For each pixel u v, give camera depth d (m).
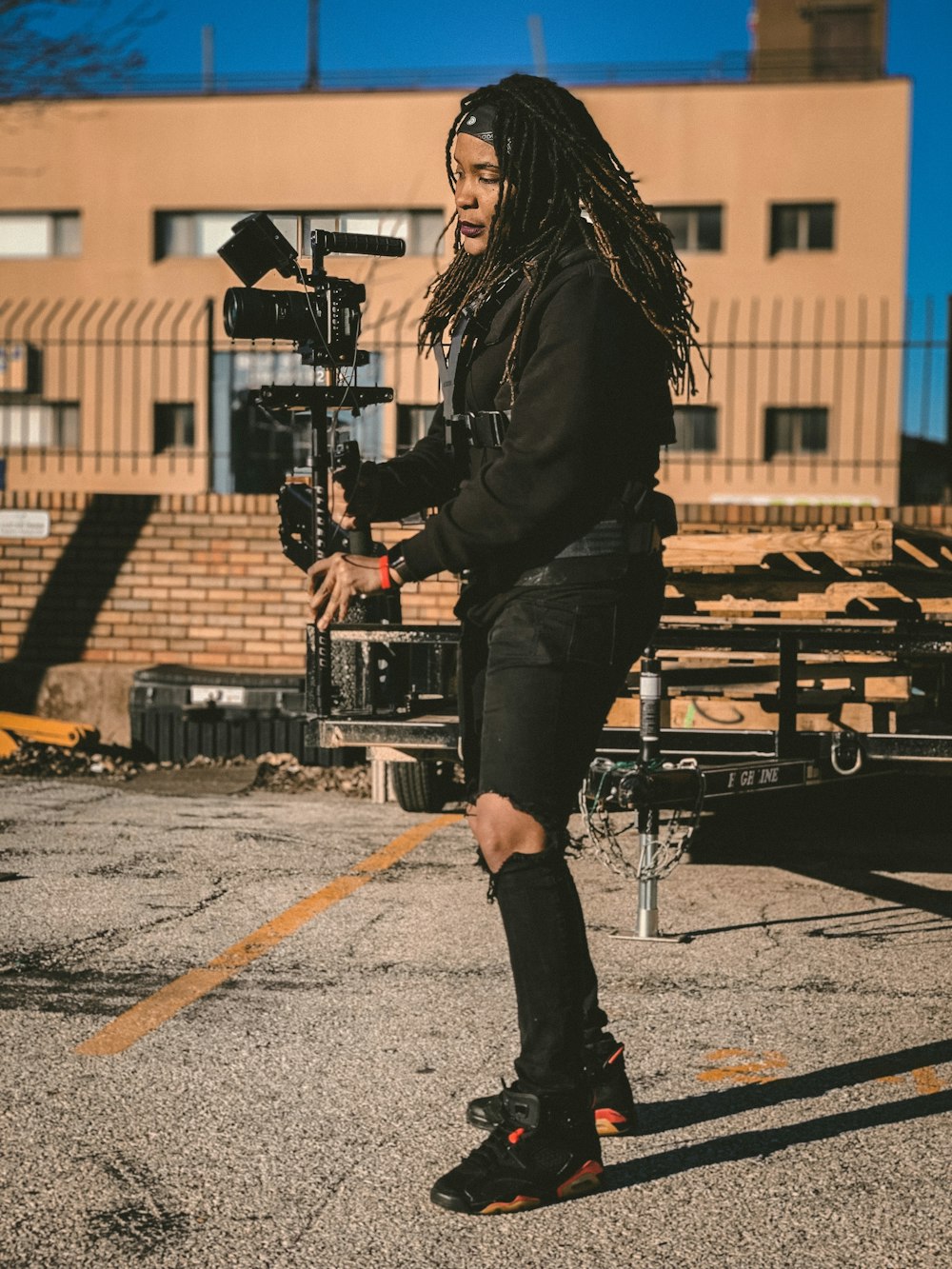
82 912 4.74
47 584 10.31
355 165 25.12
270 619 10.11
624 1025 3.61
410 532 6.65
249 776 8.33
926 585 5.01
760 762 4.61
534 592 2.53
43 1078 3.19
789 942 4.44
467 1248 2.41
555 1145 2.55
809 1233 2.48
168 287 25.61
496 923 4.62
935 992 3.91
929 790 7.05
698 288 24.67
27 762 8.45
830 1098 3.12
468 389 2.67
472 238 2.70
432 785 6.75
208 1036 3.48
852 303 24.39
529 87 2.63
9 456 24.78
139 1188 2.63
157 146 25.59
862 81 24.38
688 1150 2.83
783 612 5.33
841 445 23.89
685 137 24.75
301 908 4.81
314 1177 2.69
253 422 17.27
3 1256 2.37
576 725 2.54
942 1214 2.55
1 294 25.92
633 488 2.57
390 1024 3.58
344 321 3.25
